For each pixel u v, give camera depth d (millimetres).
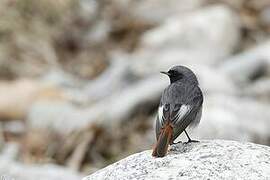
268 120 14820
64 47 20531
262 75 17797
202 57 18188
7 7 20531
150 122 15789
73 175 12750
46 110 16422
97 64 19797
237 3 21062
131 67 17906
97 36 20797
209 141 8789
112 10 21500
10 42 20016
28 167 13078
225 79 16719
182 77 9203
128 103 16094
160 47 18922
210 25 19109
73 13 21141
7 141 16125
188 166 8016
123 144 15477
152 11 21078
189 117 8656
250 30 20172
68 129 15844
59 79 18547
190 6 20781
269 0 21281
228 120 14016
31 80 18469
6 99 17109
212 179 7758
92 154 15320
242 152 8305
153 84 16484
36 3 20656
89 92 17734
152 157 8352
